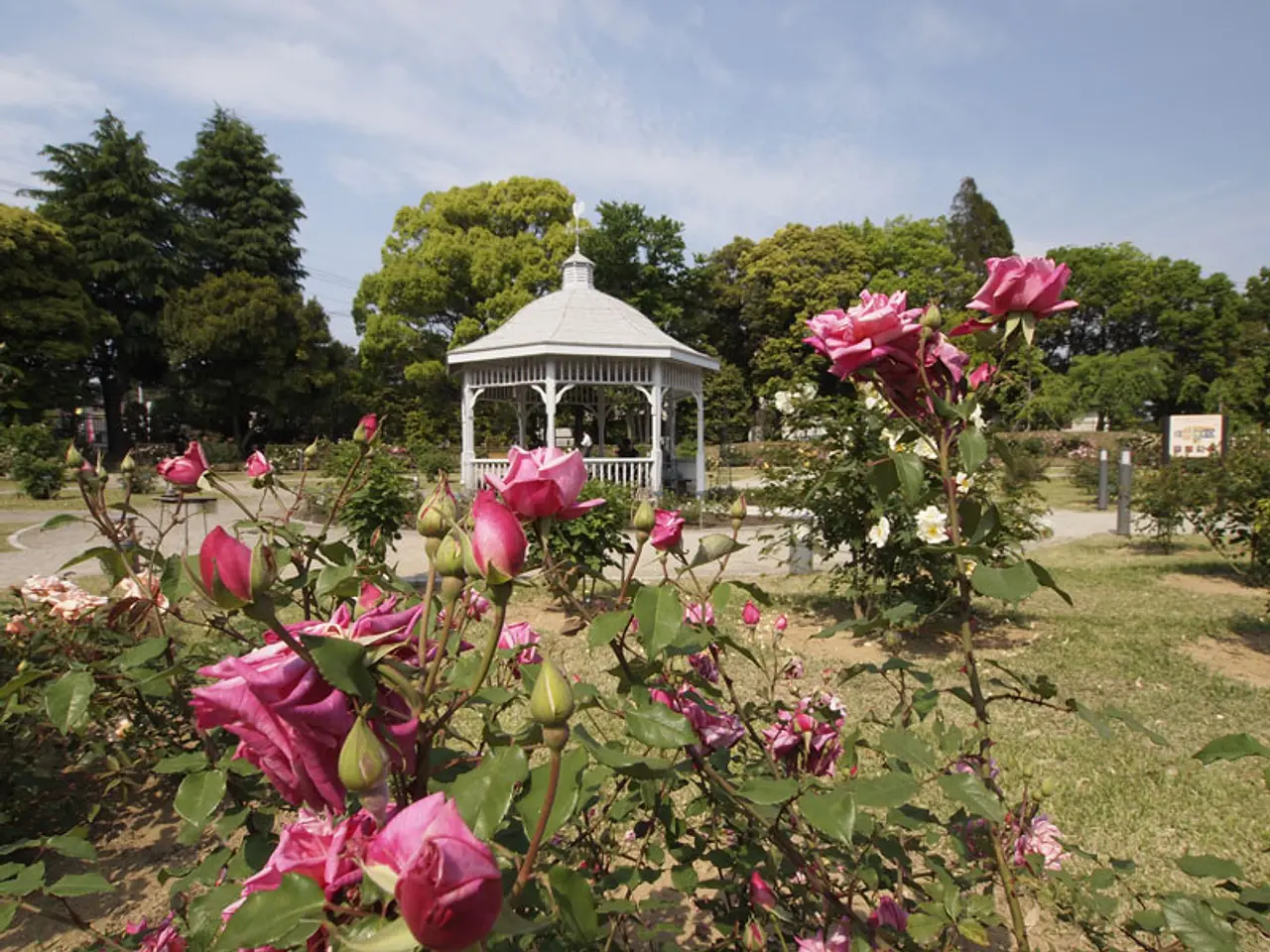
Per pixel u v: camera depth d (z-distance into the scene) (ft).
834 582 21.18
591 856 5.30
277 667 2.31
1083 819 10.50
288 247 120.06
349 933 2.06
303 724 2.21
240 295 106.22
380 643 2.63
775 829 4.47
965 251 156.46
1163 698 15.01
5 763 8.99
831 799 3.57
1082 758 12.34
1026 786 5.22
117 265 104.12
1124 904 8.33
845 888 5.51
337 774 2.30
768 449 22.34
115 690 7.84
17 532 36.35
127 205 108.06
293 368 112.06
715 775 4.27
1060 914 5.82
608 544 20.67
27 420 87.51
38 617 9.89
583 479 3.38
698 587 4.55
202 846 9.68
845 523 18.94
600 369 49.90
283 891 2.27
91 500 6.10
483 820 2.51
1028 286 4.22
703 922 7.68
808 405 20.25
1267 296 147.74
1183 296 148.25
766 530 39.55
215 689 2.16
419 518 2.96
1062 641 19.10
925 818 4.78
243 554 2.15
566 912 2.77
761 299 121.60
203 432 122.11
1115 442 93.50
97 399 127.13
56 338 92.68
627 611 3.45
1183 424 37.81
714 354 119.44
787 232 120.16
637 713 3.23
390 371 120.57
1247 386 127.54
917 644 18.81
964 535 4.70
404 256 104.27
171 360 105.29
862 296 4.73
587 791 4.19
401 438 107.45
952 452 4.74
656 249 110.32
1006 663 17.19
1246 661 17.53
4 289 88.48
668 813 5.21
